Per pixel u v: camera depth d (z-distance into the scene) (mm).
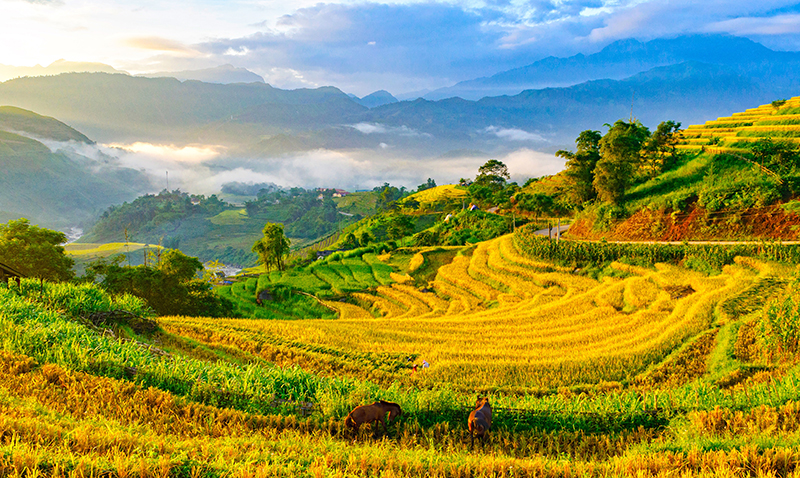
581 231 62375
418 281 63031
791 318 21734
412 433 14844
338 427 14789
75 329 20016
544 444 14523
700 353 24062
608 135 64375
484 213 94750
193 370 17578
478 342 29547
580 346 27562
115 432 11727
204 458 11133
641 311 33281
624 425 15547
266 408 15828
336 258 84500
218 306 53031
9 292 25375
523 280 51594
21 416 12070
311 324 34750
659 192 63469
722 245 42531
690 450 12289
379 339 30000
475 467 11805
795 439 12070
